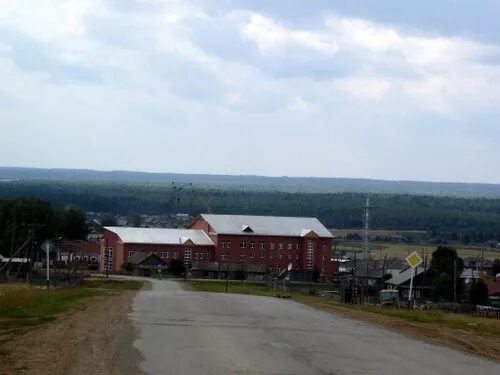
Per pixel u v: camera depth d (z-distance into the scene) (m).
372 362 19.17
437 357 20.39
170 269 137.50
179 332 24.98
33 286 59.88
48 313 31.72
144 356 19.09
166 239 145.38
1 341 21.56
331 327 28.19
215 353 20.02
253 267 141.75
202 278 134.88
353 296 61.91
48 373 16.20
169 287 87.81
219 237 146.38
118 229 147.38
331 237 151.00
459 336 26.45
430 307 64.06
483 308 64.19
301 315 34.09
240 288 99.19
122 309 35.06
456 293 84.75
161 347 20.97
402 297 80.88
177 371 16.97
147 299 44.94
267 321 30.22
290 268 137.50
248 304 42.09
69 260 115.75
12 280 83.56
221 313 34.12
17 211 125.50
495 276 111.69
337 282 122.12
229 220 151.12
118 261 144.75
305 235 149.50
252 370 17.25
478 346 23.56
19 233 123.62
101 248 151.00
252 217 154.00
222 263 140.25
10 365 17.23
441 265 98.06
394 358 19.97
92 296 47.31
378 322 31.11
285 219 154.62
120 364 17.69
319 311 37.34
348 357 19.94
